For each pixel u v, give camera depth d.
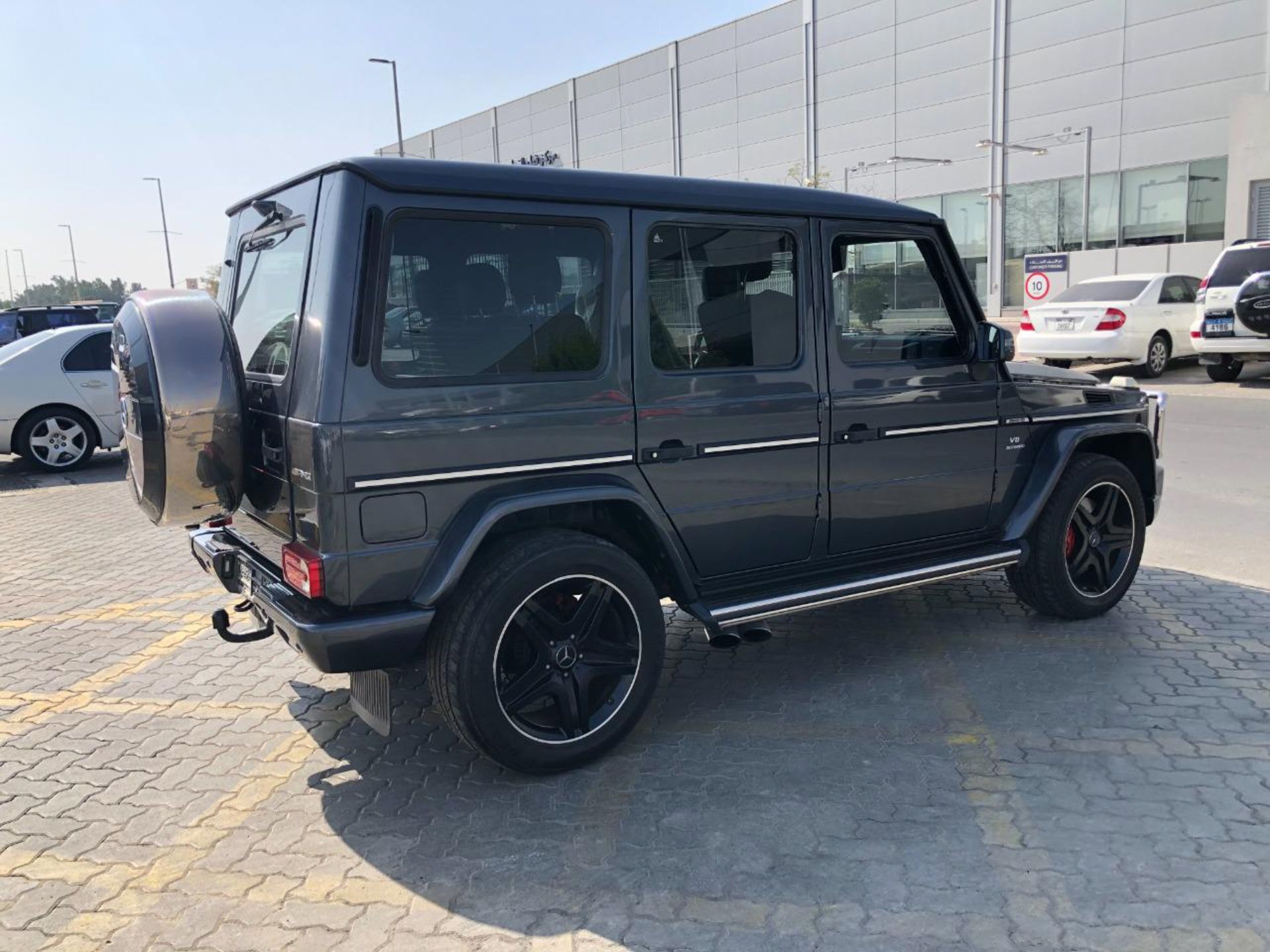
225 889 2.91
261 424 3.49
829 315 4.05
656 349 3.62
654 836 3.11
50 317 19.47
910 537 4.45
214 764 3.76
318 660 3.06
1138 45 27.50
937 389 4.35
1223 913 2.62
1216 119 26.20
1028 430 4.73
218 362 3.37
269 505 3.49
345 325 3.02
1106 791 3.29
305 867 3.02
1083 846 2.96
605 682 3.68
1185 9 26.41
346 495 3.03
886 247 4.21
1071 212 29.86
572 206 3.41
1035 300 23.34
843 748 3.68
